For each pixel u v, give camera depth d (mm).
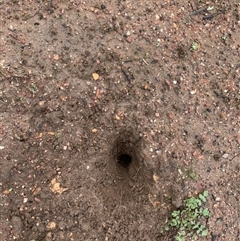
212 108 551
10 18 529
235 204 535
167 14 562
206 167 535
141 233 519
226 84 558
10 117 509
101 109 525
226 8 589
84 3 545
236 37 579
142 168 534
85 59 526
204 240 521
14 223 503
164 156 527
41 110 515
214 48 568
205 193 527
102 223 517
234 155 545
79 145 521
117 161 558
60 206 512
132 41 540
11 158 506
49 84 516
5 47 515
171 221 521
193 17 577
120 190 537
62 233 508
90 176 522
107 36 537
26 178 510
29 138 511
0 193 503
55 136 516
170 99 538
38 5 539
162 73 540
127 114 526
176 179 527
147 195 529
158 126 530
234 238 527
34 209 509
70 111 519
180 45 555
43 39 524
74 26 533
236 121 555
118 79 529
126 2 554
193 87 548
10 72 510
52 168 516
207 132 543
